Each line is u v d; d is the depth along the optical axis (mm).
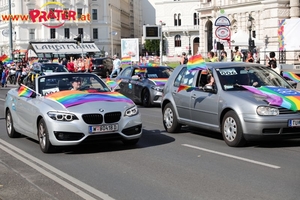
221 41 25750
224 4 77125
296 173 7746
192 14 113375
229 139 10117
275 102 9523
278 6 39125
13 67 42188
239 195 6523
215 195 6551
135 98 20391
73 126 9281
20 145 11000
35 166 8719
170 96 12305
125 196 6645
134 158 9203
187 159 8992
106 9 99812
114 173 8008
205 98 10852
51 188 7176
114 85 11922
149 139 11414
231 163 8555
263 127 9367
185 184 7172
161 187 7047
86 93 10320
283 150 9734
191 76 11836
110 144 10742
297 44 24922
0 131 13406
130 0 137625
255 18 69750
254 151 9641
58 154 9781
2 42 98750
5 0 96875
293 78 14039
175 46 115312
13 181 7656
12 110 11789
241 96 9938
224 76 10797
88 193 6848
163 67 20859
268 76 11062
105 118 9461
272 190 6746
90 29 98875
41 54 71312
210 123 10766
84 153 9812
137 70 20750
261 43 44219
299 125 9438
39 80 11047
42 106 9891
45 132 9680
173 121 12141
